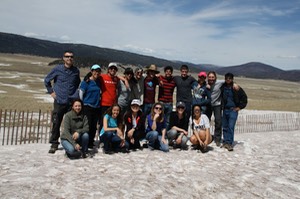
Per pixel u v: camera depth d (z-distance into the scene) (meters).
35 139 15.49
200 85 11.30
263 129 22.84
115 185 6.68
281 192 6.98
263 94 104.56
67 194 5.97
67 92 9.19
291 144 13.36
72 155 8.73
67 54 9.09
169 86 11.25
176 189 6.76
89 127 9.76
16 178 6.70
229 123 11.06
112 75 9.98
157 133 10.22
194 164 8.85
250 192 6.89
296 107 46.06
